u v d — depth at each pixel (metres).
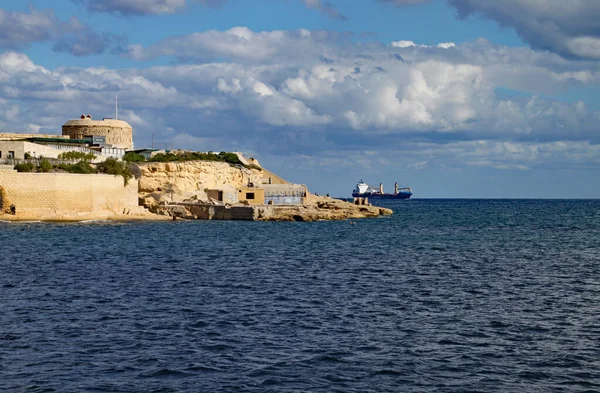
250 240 97.19
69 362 31.98
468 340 36.31
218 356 33.06
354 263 69.06
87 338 36.00
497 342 35.97
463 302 46.78
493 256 77.75
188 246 85.88
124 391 28.50
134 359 32.53
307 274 60.12
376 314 42.53
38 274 58.38
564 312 43.56
